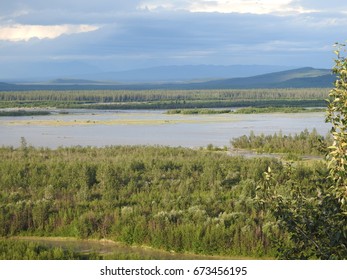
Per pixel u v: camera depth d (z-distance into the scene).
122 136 136.25
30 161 75.06
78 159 78.25
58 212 51.47
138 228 45.00
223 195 57.41
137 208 51.25
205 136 135.75
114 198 56.72
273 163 72.12
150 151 88.06
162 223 45.97
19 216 49.47
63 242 46.06
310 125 170.25
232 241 42.12
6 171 66.94
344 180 16.72
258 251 40.56
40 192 58.12
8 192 58.97
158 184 63.06
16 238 47.09
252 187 58.34
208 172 66.06
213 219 46.03
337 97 17.16
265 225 42.78
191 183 62.44
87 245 45.06
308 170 61.69
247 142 112.50
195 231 43.53
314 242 18.23
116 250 43.41
